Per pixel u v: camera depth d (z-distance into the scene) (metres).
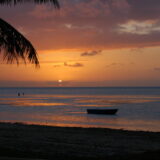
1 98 132.62
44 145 12.45
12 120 43.06
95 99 118.75
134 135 15.28
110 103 91.06
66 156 10.48
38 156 10.25
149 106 76.88
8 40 9.60
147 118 47.97
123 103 90.62
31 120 43.41
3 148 11.51
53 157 10.22
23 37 9.71
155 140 13.88
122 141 13.53
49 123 38.81
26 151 11.08
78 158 10.14
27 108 71.38
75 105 82.81
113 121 43.50
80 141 13.44
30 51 9.70
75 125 36.59
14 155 10.11
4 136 14.69
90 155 10.71
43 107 74.62
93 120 44.81
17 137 14.41
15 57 9.78
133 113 57.53
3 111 62.38
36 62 9.84
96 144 12.76
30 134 15.37
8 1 9.52
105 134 15.52
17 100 112.56
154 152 8.78
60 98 131.50
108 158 9.78
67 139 13.91
